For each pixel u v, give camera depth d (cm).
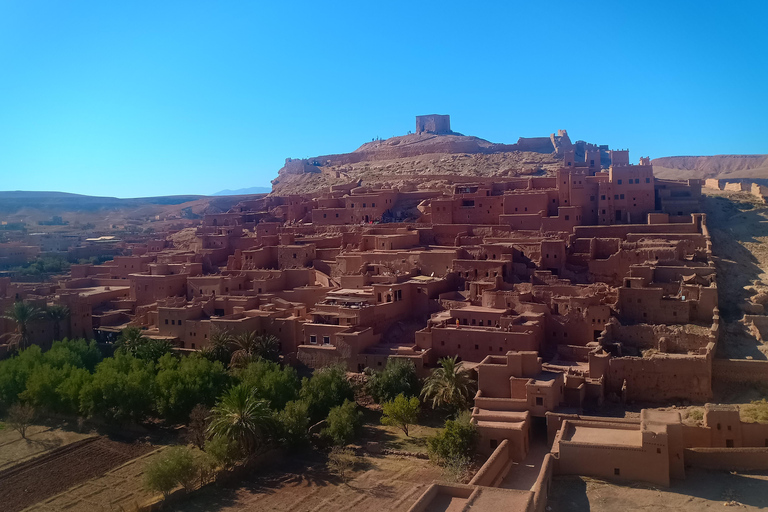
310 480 5738
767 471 4694
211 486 5741
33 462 6322
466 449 5494
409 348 7369
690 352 6581
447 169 16062
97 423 7256
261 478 5859
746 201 11088
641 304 7262
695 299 7175
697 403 6100
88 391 7106
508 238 9600
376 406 7112
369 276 9075
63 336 9288
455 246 9862
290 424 6312
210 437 6181
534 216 9856
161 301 9481
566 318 7338
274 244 11788
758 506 4162
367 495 5338
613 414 5947
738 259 8619
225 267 11731
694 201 10038
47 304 9469
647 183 10000
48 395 7400
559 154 16062
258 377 7038
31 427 7262
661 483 4522
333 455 5916
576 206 9875
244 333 8000
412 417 6350
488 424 5647
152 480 5403
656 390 6253
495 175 14375
